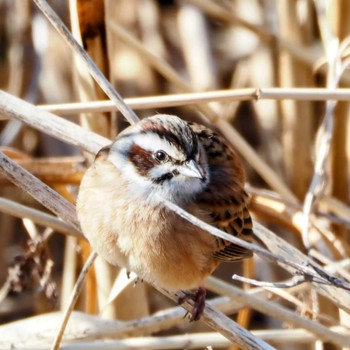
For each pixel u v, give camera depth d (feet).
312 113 43.68
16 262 35.88
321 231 35.68
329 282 25.08
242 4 49.57
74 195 36.01
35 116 30.89
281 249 31.50
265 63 47.09
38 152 46.75
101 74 29.81
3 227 45.78
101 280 35.19
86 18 32.76
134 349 31.86
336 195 41.50
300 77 43.57
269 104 46.39
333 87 34.50
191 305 30.14
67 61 47.96
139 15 51.72
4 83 48.83
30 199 44.50
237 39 51.96
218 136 32.04
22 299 45.01
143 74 50.67
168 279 29.68
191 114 50.78
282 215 35.81
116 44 51.16
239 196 31.17
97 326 32.86
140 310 35.65
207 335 32.68
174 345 32.32
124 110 29.94
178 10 52.44
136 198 29.14
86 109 31.58
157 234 29.12
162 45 51.88
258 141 49.52
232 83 50.44
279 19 44.06
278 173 45.37
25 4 45.34
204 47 50.49
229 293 32.32
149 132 29.37
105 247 29.48
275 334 33.01
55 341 28.78
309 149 42.93
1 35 48.78
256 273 43.73
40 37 45.37
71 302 28.68
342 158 40.98
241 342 28.89
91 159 34.83
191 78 50.06
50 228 34.17
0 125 47.88
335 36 38.96
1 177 33.96
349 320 33.63
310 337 33.06
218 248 30.48
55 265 47.39
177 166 28.99
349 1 39.34
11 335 32.63
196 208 29.73
